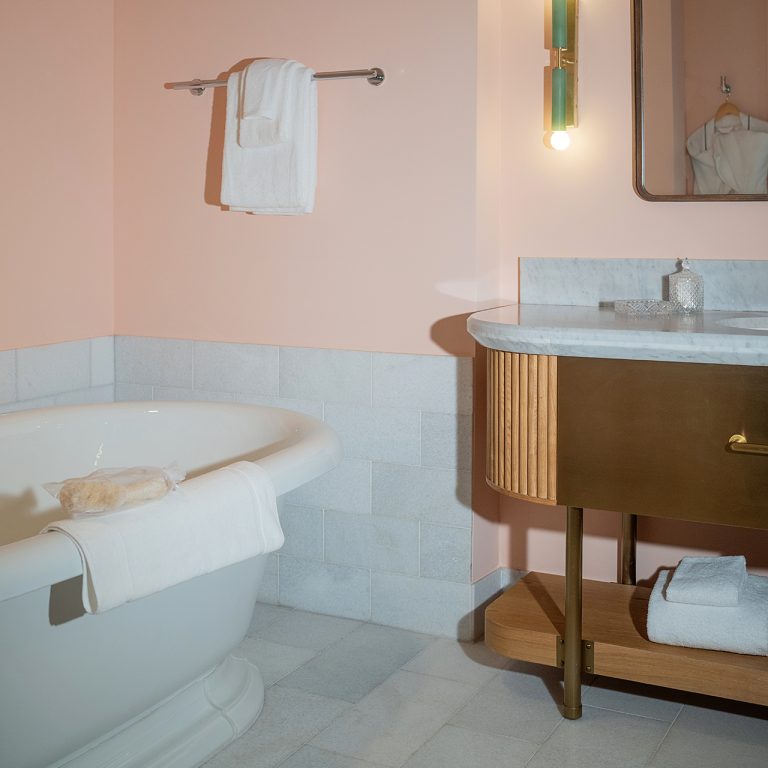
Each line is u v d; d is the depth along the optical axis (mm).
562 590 2561
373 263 2723
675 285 2398
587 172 2609
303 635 2719
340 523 2826
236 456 2531
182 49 2945
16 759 1710
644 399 2016
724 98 2412
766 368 1902
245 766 2037
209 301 2980
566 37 2529
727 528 2529
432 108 2602
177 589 1903
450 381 2641
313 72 2666
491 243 2682
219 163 2920
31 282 2838
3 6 2689
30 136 2801
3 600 1460
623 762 2047
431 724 2213
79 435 2541
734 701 2330
